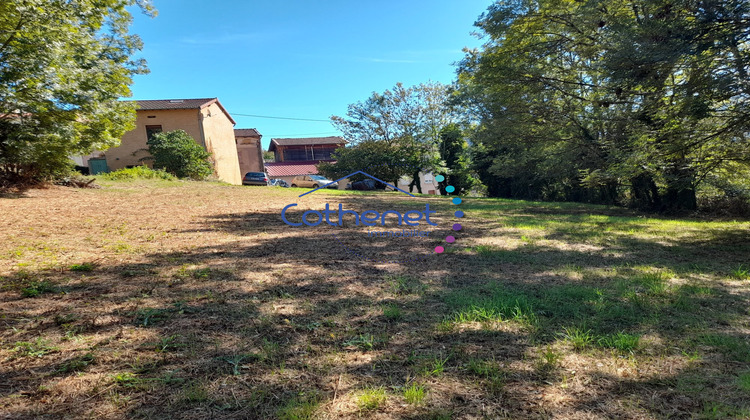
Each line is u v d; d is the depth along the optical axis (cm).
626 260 477
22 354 199
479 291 338
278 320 262
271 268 407
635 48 704
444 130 2891
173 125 2317
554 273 405
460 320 266
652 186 1325
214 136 2564
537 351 219
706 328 252
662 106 803
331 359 208
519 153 1791
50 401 161
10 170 1006
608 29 880
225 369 194
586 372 195
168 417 153
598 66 966
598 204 1756
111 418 151
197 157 2086
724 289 348
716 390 178
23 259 390
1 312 254
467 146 2898
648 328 252
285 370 195
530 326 253
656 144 774
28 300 279
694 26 625
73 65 909
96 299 288
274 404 165
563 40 1133
